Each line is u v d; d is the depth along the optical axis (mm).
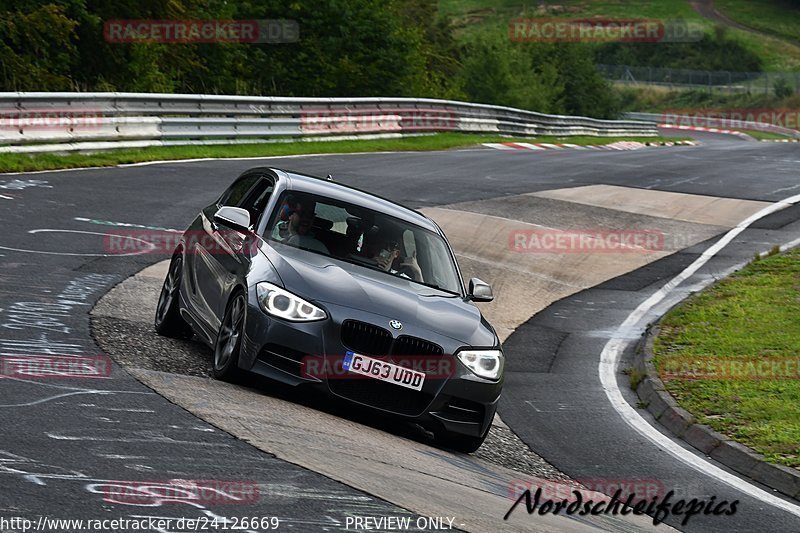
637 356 30719
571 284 40031
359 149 77562
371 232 21219
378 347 18109
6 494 11227
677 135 180375
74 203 39188
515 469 19062
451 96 154250
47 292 25078
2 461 12328
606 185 64625
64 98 52406
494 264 41344
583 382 28000
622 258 44406
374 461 15562
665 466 20938
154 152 58438
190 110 64125
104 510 11195
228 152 63531
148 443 14023
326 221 21016
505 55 187125
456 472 16766
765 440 22312
